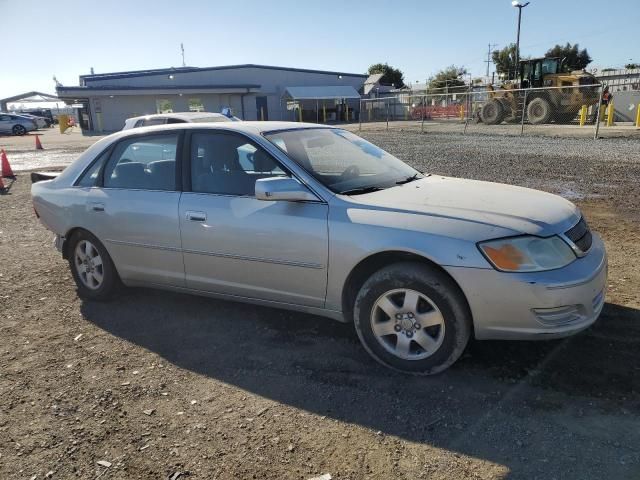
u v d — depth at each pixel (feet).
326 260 11.80
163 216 14.03
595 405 9.98
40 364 12.44
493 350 12.20
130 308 15.76
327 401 10.56
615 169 37.50
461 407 10.16
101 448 9.36
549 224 10.87
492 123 95.09
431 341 11.07
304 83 161.07
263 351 12.75
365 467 8.66
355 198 12.05
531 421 9.62
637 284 15.64
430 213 11.16
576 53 235.61
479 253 10.32
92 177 15.88
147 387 11.30
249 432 9.67
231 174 13.47
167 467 8.82
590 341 12.33
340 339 13.21
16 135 128.26
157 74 140.26
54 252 22.07
